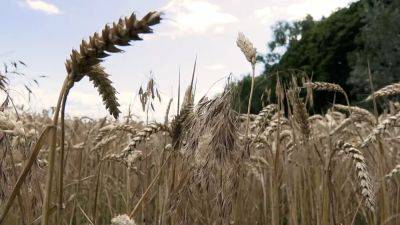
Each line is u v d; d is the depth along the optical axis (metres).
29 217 3.31
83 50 1.90
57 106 2.02
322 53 40.00
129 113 5.68
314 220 4.64
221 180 3.30
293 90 4.54
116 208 5.61
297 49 42.34
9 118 2.77
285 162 5.00
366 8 33.09
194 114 3.39
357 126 6.45
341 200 5.09
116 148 5.82
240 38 4.12
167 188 3.70
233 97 3.36
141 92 4.95
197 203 3.49
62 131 2.13
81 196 5.80
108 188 6.01
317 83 5.15
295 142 4.78
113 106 2.45
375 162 4.87
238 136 3.39
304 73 4.82
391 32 30.25
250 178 5.73
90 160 6.39
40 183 3.44
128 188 4.54
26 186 3.27
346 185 5.79
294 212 4.75
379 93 4.65
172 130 3.52
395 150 5.51
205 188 3.29
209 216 3.46
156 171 4.61
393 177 5.00
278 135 4.48
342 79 39.19
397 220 4.77
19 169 3.61
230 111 3.30
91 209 5.44
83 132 7.16
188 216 3.49
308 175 4.71
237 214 4.07
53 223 3.91
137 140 3.45
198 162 3.30
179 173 3.63
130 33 1.82
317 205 4.36
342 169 5.92
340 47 38.97
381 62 30.34
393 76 29.39
